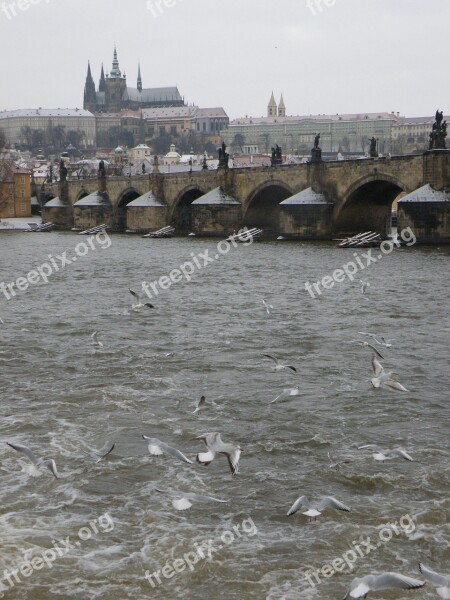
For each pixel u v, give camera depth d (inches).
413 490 1218.6
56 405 1601.9
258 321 2488.9
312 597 960.3
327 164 6146.7
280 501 1190.9
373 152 6146.7
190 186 7642.7
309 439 1421.0
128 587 983.6
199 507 1173.1
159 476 1277.1
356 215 6190.9
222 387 1734.7
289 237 6274.6
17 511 1157.7
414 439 1417.3
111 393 1676.9
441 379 1782.7
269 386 1738.4
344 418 1528.1
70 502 1186.6
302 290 3213.6
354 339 2188.7
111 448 1202.0
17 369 1887.3
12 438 1422.2
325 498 887.7
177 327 2399.1
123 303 2910.9
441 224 5196.9
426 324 2411.4
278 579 995.9
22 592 971.9
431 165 5226.4
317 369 1873.8
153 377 1809.8
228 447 850.1
